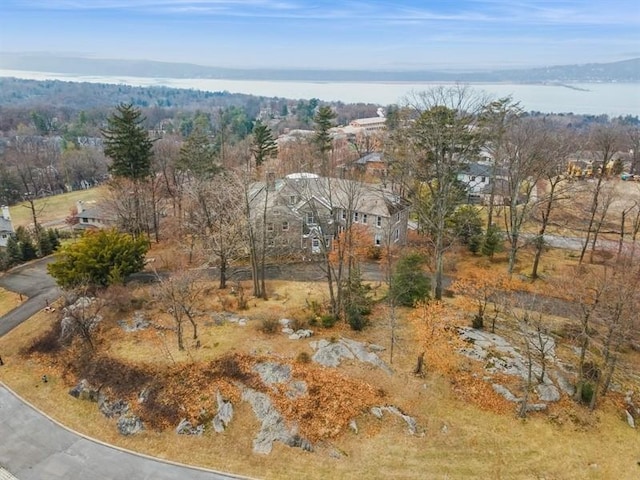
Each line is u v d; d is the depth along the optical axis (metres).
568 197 44.81
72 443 27.55
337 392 28.06
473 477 23.73
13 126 192.50
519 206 60.34
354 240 42.03
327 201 48.38
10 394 31.56
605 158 51.69
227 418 27.66
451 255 47.22
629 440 25.39
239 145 107.50
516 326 34.34
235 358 30.84
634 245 43.06
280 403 27.77
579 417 26.62
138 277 46.56
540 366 30.06
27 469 25.69
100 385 30.81
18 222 81.38
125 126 55.53
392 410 27.12
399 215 50.91
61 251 41.59
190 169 65.69
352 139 129.25
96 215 71.56
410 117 52.56
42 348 35.50
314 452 25.58
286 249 51.16
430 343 29.17
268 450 25.98
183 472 25.33
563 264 45.31
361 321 34.03
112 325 36.28
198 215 48.62
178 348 32.34
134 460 26.23
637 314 26.75
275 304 38.53
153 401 29.06
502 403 27.52
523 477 23.59
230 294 40.88
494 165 48.00
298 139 100.75
